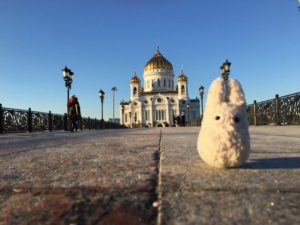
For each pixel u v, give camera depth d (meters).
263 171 2.50
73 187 2.06
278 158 3.29
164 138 7.20
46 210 1.62
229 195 1.80
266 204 1.63
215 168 2.63
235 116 2.51
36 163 3.20
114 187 2.03
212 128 2.53
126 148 4.70
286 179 2.21
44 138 8.56
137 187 2.01
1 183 2.24
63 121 23.66
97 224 1.41
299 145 4.92
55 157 3.69
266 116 19.88
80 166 2.95
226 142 2.47
